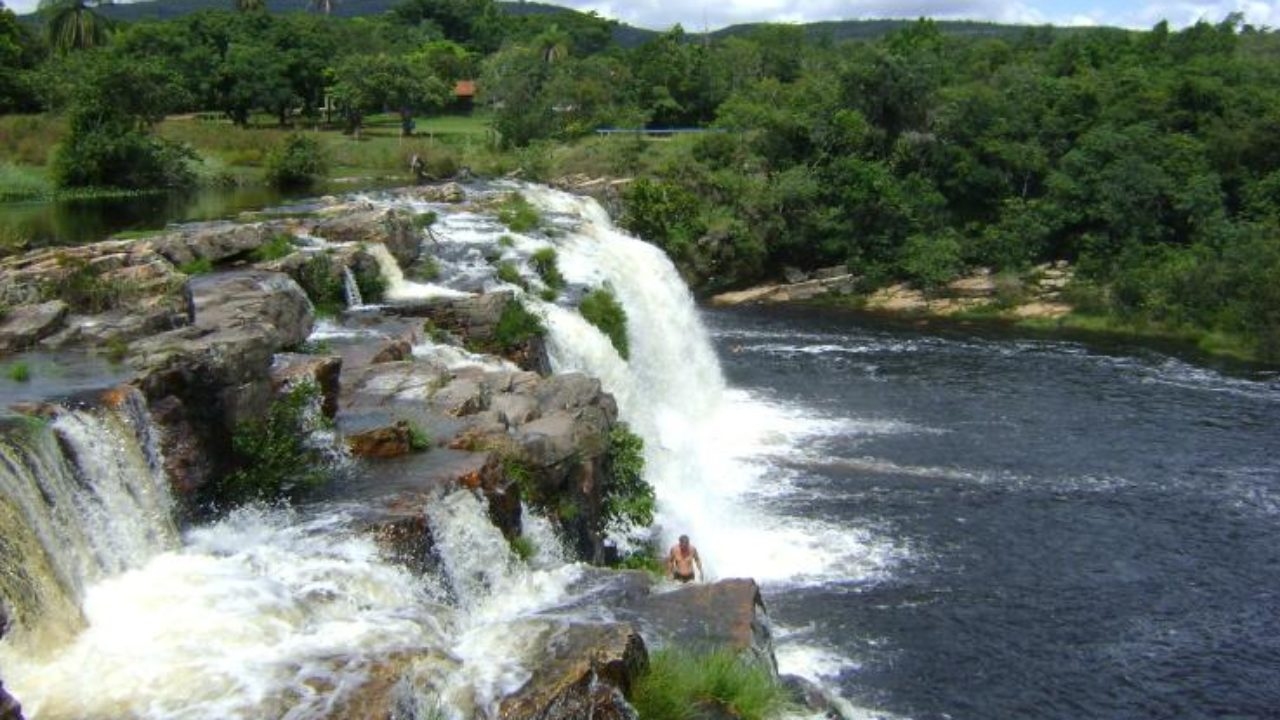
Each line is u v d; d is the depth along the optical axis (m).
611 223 60.06
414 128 97.81
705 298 69.19
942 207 73.19
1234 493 34.28
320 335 27.95
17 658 12.98
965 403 44.62
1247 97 74.62
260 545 16.83
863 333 59.31
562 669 13.68
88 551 15.17
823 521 30.98
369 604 15.79
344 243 34.47
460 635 15.23
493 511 19.89
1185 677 23.22
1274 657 24.16
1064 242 69.62
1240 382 49.06
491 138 87.25
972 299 66.25
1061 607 26.14
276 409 19.95
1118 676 23.14
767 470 35.53
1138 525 31.44
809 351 54.44
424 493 18.66
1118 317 61.50
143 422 17.42
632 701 14.04
